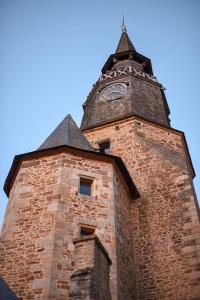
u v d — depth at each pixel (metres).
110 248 10.52
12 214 10.95
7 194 13.93
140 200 13.92
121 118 17.84
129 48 27.67
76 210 10.94
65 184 11.45
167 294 11.13
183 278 11.20
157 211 13.30
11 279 9.48
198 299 10.58
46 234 10.16
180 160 15.71
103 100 20.62
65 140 13.39
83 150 12.55
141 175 14.80
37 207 10.93
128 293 10.67
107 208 11.46
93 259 7.86
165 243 12.30
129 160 15.65
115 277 9.85
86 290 7.24
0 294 7.95
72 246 9.98
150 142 16.69
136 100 19.66
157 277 11.62
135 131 16.97
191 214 12.54
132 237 12.85
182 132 18.03
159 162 14.96
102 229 10.85
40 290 9.00
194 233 12.00
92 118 19.42
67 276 9.34
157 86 22.58
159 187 14.02
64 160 12.13
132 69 23.05
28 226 10.52
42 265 9.49
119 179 13.26
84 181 12.07
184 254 11.70
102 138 17.41
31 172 12.07
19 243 10.18
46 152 12.48
